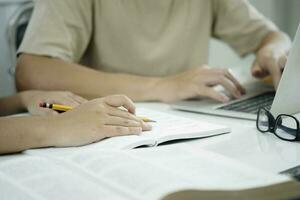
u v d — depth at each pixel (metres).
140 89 1.08
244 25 1.55
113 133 0.70
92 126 0.69
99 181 0.51
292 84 0.75
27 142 0.68
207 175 0.50
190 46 1.44
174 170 0.52
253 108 0.93
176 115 0.92
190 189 0.44
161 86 1.07
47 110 0.86
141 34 1.35
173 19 1.40
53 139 0.68
